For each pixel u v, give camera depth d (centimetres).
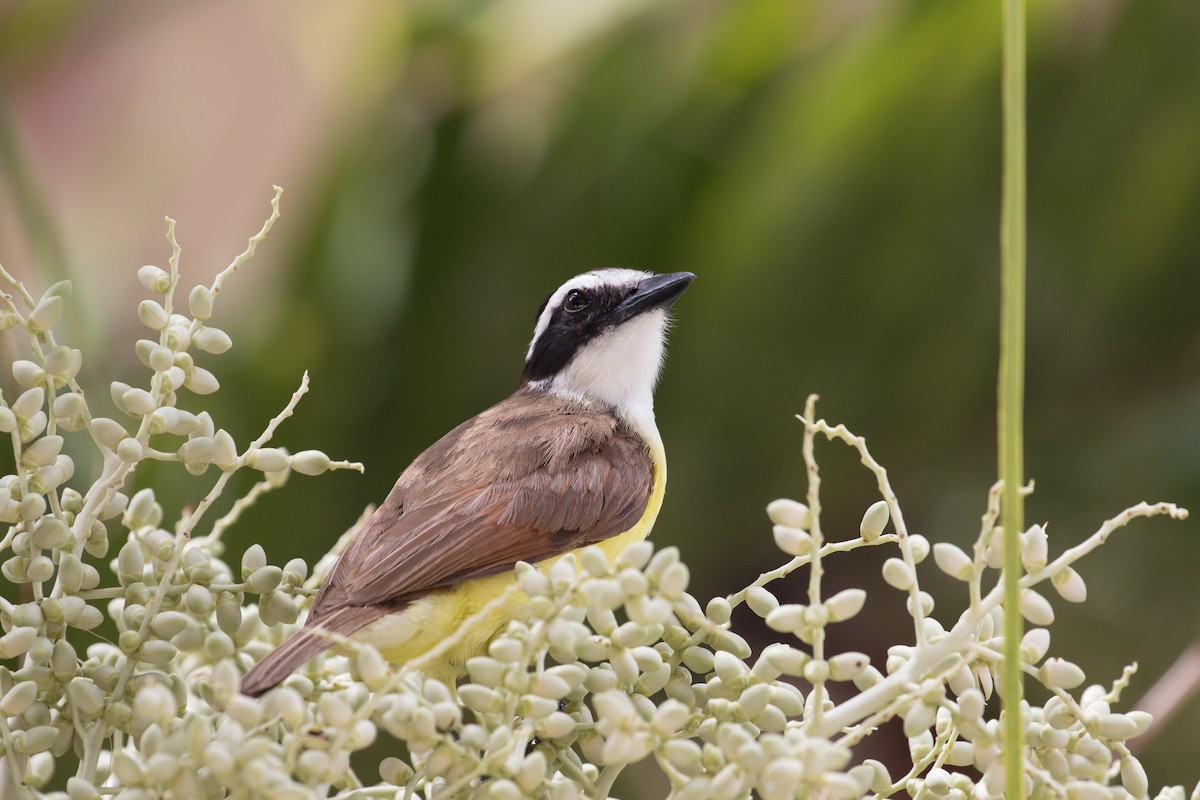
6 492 566
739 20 1103
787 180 1102
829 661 505
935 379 1158
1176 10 1061
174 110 1262
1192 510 1177
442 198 1180
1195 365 1197
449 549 748
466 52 1136
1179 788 538
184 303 1238
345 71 1187
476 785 542
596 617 512
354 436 1170
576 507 810
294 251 1188
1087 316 1176
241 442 1152
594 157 1150
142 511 614
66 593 585
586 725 562
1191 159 1100
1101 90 1095
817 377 1155
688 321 1145
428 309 1180
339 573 727
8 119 777
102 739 565
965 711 504
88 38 1122
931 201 1105
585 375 996
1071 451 1209
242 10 1226
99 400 756
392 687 506
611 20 1101
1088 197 1128
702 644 631
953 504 1255
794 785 471
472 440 852
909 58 1060
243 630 607
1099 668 1209
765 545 1227
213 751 470
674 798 491
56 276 761
